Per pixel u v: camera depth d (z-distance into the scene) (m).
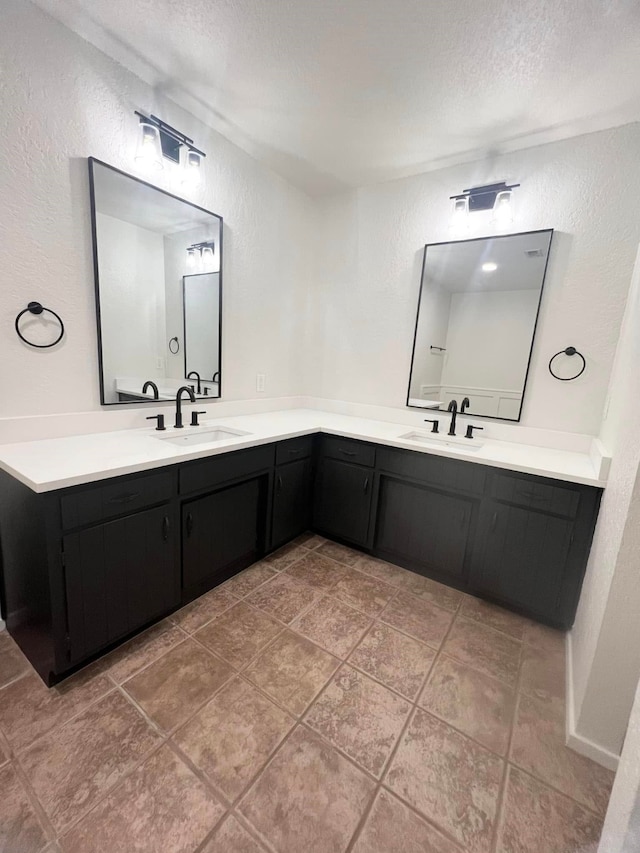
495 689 1.46
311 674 1.48
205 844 0.94
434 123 1.94
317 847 0.95
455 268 2.37
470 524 2.00
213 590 1.99
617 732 1.17
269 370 2.81
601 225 1.92
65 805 1.00
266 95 1.81
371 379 2.81
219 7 1.35
